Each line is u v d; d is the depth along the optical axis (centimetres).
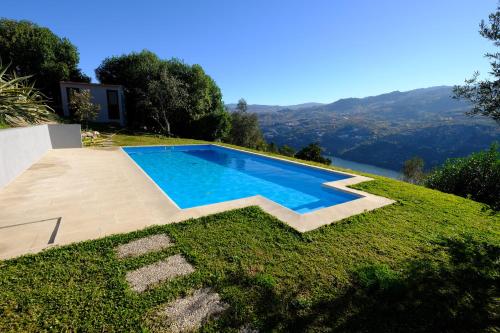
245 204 505
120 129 1969
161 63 2267
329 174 977
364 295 256
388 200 580
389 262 318
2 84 1008
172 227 388
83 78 2448
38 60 2027
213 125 2250
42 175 700
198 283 264
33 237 354
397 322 225
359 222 443
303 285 268
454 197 667
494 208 327
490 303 250
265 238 367
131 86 2252
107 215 434
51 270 273
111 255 306
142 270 282
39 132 948
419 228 430
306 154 2739
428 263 311
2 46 1891
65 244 330
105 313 219
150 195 546
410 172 2511
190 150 1573
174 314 223
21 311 217
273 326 215
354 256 329
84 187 596
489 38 248
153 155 1386
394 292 258
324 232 396
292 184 927
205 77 2400
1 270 270
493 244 355
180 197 778
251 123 3450
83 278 263
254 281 268
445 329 220
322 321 223
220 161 1320
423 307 243
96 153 1066
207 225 401
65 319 210
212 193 820
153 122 2305
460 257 325
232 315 225
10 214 433
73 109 1836
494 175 734
